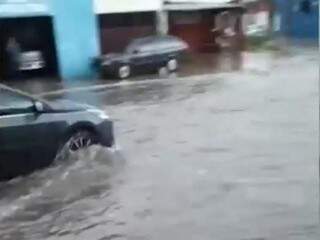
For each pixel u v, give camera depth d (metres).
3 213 7.39
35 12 27.69
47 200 7.84
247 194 7.79
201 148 10.80
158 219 7.00
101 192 8.09
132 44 28.39
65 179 8.65
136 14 32.44
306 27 46.44
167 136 12.17
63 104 9.32
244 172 8.93
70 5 28.78
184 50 29.70
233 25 39.28
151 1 32.62
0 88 8.49
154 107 16.92
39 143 8.69
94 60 28.41
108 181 8.59
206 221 6.86
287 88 20.42
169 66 28.92
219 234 6.45
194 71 28.47
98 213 7.30
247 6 39.91
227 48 38.91
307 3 46.12
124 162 9.71
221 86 21.83
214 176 8.74
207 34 37.91
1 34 27.92
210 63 31.86
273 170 8.97
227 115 14.84
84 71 29.25
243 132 12.34
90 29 29.50
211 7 36.59
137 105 17.53
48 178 8.66
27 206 7.62
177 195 7.87
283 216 6.91
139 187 8.27
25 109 8.60
